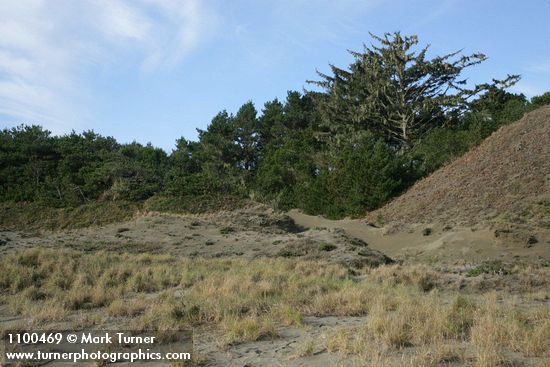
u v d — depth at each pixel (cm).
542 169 3078
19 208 3966
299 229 3572
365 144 4569
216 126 7175
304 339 797
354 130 5381
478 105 5009
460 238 2478
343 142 5116
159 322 899
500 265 1841
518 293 1334
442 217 3025
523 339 696
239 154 6856
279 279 1429
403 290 1260
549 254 2098
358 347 692
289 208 4828
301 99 7312
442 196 3356
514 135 3738
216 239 2731
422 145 4428
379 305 987
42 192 4312
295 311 985
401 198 3716
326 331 816
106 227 3186
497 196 2992
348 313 1027
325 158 5169
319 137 5706
